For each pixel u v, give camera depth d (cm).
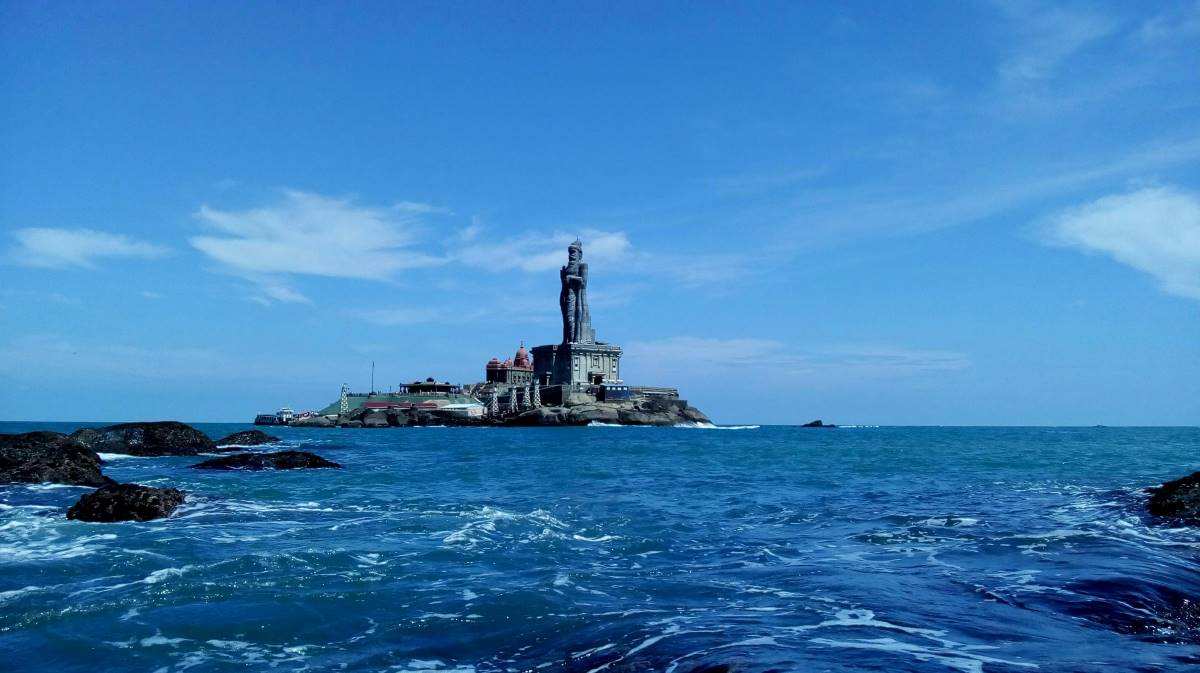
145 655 1163
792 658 1059
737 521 2569
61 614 1351
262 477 4138
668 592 1540
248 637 1252
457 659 1157
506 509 2838
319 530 2298
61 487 3359
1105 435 16725
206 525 2364
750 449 8581
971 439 13125
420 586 1584
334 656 1170
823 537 2234
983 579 1614
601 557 1931
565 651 1177
